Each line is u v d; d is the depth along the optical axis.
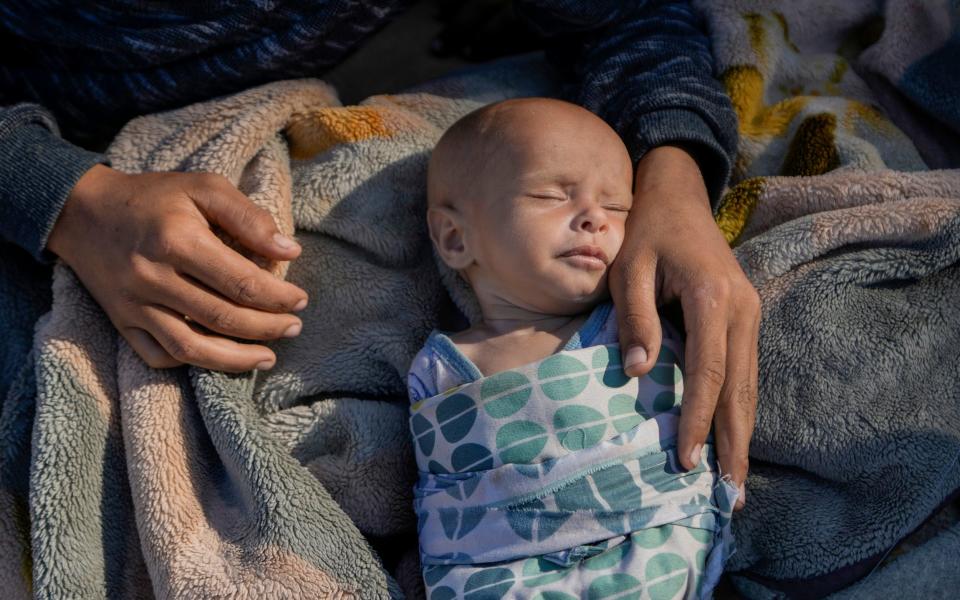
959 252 1.22
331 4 1.37
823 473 1.18
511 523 1.04
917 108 1.59
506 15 2.02
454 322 1.36
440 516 1.08
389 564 1.25
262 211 1.18
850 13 1.67
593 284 1.15
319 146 1.39
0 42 1.46
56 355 1.16
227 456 1.13
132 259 1.12
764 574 1.20
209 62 1.41
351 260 1.35
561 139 1.19
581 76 1.54
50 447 1.10
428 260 1.39
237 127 1.33
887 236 1.24
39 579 1.06
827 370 1.18
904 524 1.14
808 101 1.55
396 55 2.06
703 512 1.05
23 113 1.25
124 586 1.13
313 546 1.07
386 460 1.22
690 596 1.02
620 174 1.21
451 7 2.13
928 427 1.16
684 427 1.06
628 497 1.03
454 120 1.52
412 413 1.14
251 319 1.14
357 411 1.24
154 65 1.42
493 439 1.07
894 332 1.19
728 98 1.43
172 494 1.11
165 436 1.14
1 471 1.17
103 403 1.17
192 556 1.07
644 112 1.37
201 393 1.16
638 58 1.46
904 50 1.56
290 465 1.12
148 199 1.15
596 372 1.09
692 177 1.29
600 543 1.03
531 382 1.08
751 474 1.22
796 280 1.22
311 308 1.32
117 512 1.15
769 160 1.51
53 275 1.27
